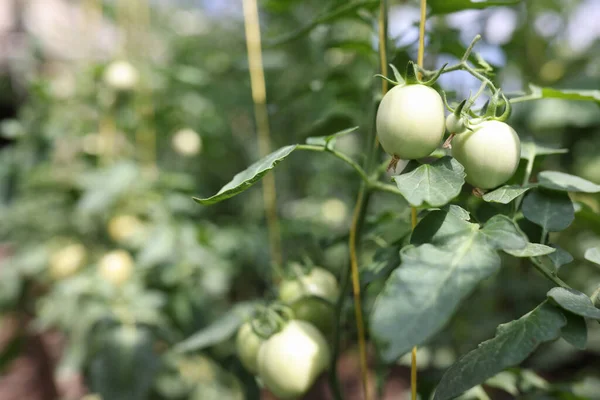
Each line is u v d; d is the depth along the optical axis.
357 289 0.69
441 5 0.71
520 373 0.77
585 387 0.85
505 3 0.70
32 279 1.49
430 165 0.56
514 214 0.64
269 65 1.46
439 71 0.56
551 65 1.42
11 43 1.75
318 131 0.90
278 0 0.91
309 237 1.05
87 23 1.43
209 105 1.46
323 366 0.72
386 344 0.48
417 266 0.52
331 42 0.83
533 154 0.67
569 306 0.52
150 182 1.24
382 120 0.57
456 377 0.52
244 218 1.64
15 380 1.68
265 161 0.58
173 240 1.14
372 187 0.67
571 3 1.48
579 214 0.71
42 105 1.39
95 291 1.15
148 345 1.07
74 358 1.16
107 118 1.29
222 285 1.21
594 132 1.26
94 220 1.32
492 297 1.24
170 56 1.79
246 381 0.83
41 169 1.33
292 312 0.74
